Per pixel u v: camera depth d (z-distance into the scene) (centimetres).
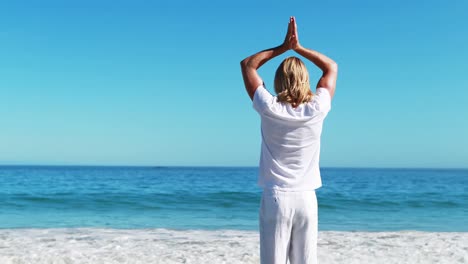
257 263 665
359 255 733
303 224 253
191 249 795
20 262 627
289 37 259
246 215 1653
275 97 255
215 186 3609
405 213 1750
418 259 704
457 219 1552
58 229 1134
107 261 652
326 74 267
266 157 257
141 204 2047
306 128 250
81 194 2491
